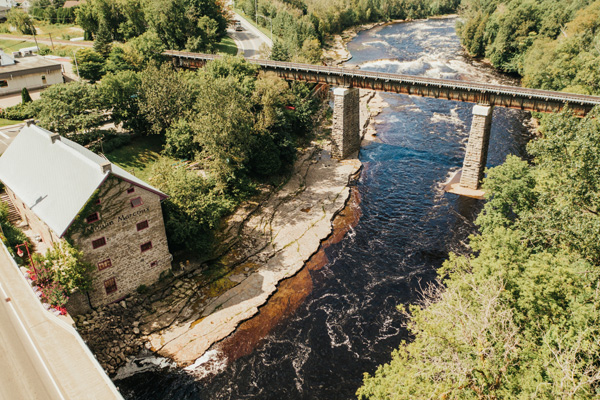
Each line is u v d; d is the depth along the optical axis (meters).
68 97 63.91
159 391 39.19
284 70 89.38
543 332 26.48
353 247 58.84
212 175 63.44
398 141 90.00
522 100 66.56
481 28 143.38
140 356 42.19
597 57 82.00
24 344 33.84
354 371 41.28
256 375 40.91
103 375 30.70
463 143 87.62
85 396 29.47
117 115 70.19
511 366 24.95
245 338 44.72
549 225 34.97
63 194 44.12
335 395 39.06
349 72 79.94
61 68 92.00
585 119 37.66
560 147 37.28
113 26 123.19
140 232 46.84
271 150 71.50
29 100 77.19
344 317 47.44
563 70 89.62
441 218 64.44
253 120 69.06
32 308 37.84
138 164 67.31
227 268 53.88
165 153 70.75
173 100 70.69
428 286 51.28
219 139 60.84
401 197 70.38
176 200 51.97
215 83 63.84
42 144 50.34
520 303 27.31
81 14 125.44
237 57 84.88
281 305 49.00
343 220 64.88
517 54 124.88
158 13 115.31
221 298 49.38
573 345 23.20
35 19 151.88
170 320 46.03
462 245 58.47
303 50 119.06
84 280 42.69
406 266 54.97
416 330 29.80
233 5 186.62
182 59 104.50
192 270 52.66
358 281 52.66
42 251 47.78
